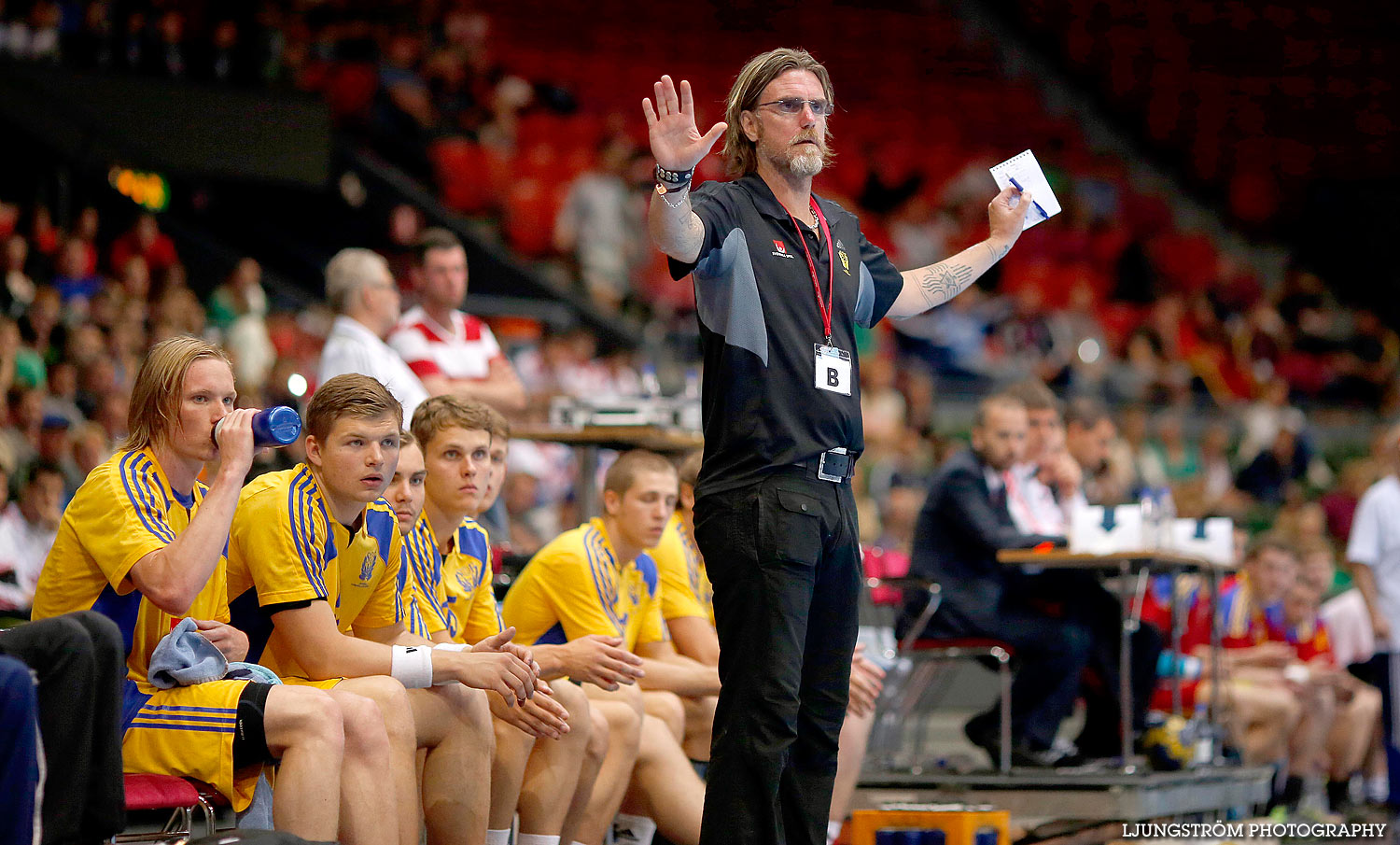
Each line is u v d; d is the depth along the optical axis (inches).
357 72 1449.3
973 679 964.6
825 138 381.7
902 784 593.9
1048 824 617.0
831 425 352.2
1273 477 1264.8
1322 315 1731.1
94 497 349.1
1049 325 1485.0
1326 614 923.4
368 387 375.9
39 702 305.9
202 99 1278.3
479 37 1652.3
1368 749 923.4
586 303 1369.3
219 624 364.5
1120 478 1064.8
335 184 1336.1
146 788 333.1
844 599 363.3
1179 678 663.8
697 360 1225.4
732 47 1913.1
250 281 1025.5
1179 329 1633.9
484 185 1493.6
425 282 645.3
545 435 605.9
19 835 286.5
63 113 1186.6
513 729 413.1
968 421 1317.7
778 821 347.9
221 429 348.8
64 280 995.3
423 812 389.1
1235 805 661.3
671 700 496.7
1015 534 621.0
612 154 1549.0
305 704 343.3
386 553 401.1
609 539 496.1
